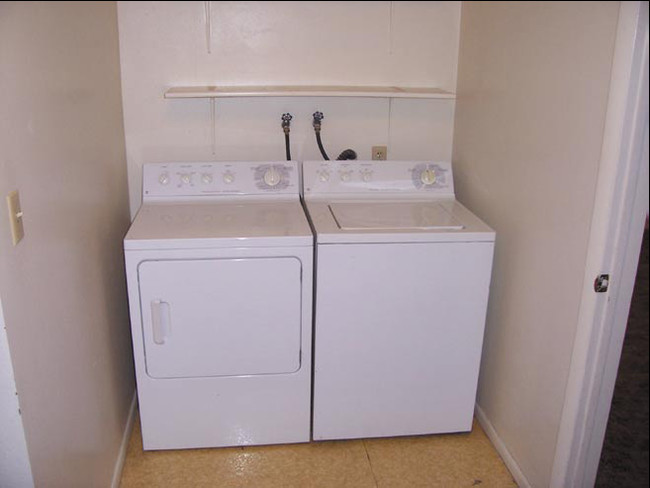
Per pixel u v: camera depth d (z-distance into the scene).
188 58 2.37
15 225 1.17
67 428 1.48
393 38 2.46
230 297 1.95
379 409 2.16
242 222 2.05
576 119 1.61
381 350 2.07
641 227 1.52
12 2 1.20
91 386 1.73
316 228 1.98
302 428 2.17
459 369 2.14
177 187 2.29
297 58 2.43
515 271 2.01
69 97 1.60
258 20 2.37
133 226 1.99
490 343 2.24
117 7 2.28
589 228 1.56
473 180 2.36
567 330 1.69
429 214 2.18
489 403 2.27
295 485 2.01
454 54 2.50
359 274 1.97
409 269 1.99
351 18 2.41
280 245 1.92
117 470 1.99
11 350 1.14
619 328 1.61
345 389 2.11
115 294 2.13
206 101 2.43
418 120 2.57
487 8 2.18
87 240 1.75
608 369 1.64
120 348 2.19
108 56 2.14
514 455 2.05
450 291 2.03
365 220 2.08
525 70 1.89
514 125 1.98
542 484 1.85
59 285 1.46
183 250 1.88
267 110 2.47
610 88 1.45
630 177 1.46
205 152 2.49
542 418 1.85
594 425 1.70
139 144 2.44
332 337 2.04
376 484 2.02
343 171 2.36
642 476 2.19
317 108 2.50
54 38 1.49
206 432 2.12
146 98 2.39
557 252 1.73
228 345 2.01
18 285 1.18
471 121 2.37
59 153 1.49
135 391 2.47
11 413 1.17
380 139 2.58
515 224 1.99
